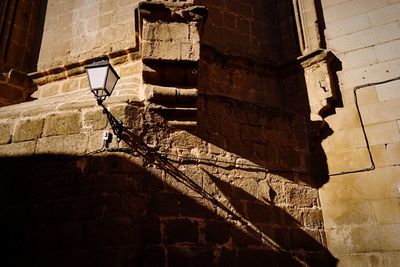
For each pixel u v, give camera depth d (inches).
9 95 223.8
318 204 197.6
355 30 221.1
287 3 250.5
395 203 181.0
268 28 249.4
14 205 159.3
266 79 229.5
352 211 189.0
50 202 157.2
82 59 223.1
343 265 183.0
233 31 234.8
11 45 237.5
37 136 171.5
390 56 207.5
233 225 171.0
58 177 161.2
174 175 168.7
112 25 228.2
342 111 207.9
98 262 142.6
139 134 169.5
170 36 181.8
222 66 218.2
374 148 194.2
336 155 201.9
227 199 174.9
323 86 210.8
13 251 150.6
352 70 213.5
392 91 200.4
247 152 190.2
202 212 167.0
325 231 192.5
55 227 151.9
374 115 199.9
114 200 152.7
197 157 176.9
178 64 178.5
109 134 165.8
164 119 177.3
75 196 156.1
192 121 178.2
